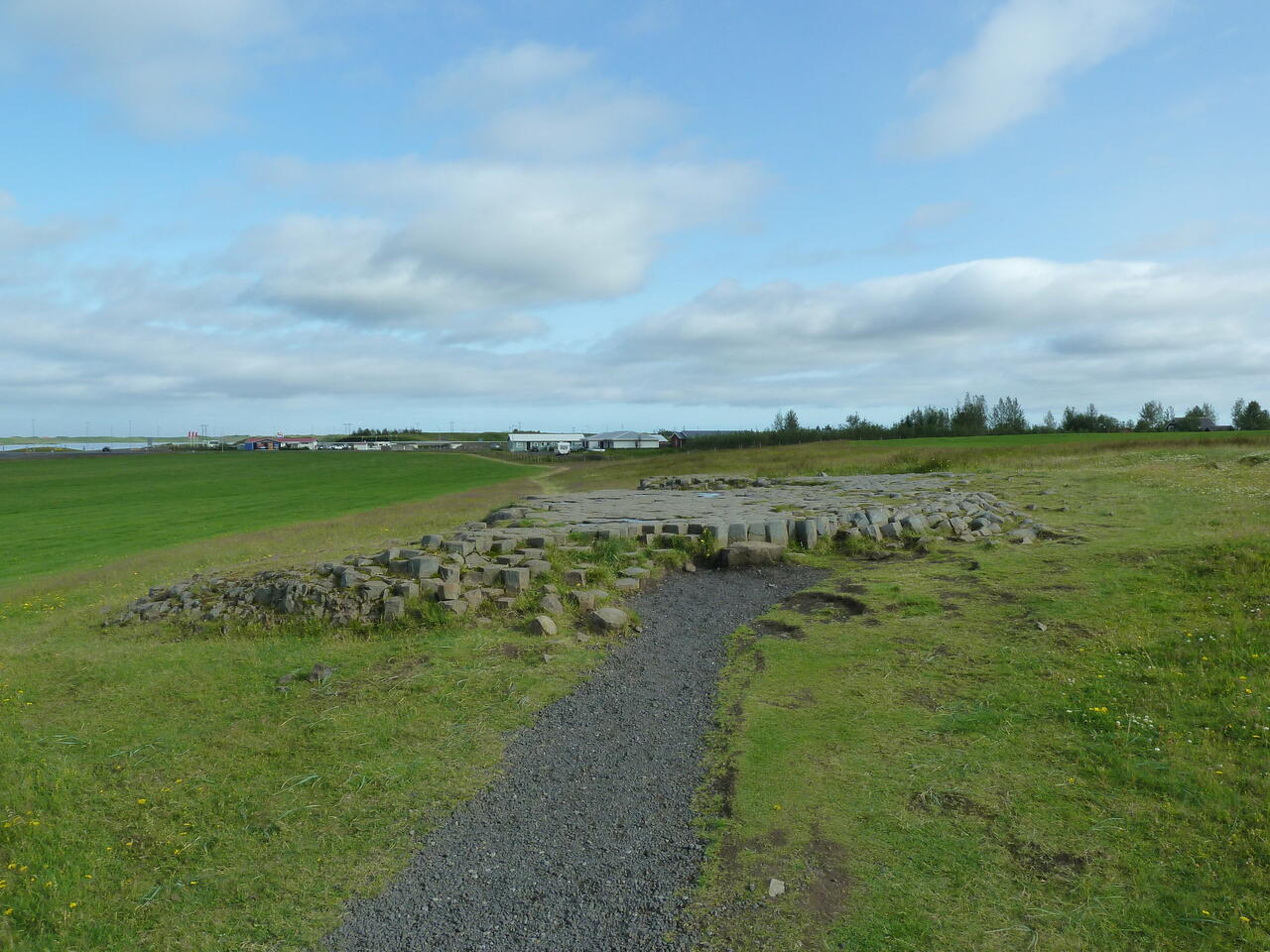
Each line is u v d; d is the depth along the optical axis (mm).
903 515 15938
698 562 13742
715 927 4738
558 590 11227
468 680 8586
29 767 7094
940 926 4641
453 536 15016
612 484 44812
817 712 7586
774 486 25422
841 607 10773
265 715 8031
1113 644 8695
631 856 5504
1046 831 5504
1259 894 4738
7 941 4855
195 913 5109
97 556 23188
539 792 6402
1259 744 6441
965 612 10117
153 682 9094
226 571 14078
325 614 10781
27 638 11836
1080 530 14414
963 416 106125
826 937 4598
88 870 5570
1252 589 9781
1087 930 4559
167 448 164625
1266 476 20312
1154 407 99062
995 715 7270
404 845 5742
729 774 6480
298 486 55156
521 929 4820
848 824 5695
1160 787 5930
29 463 93750
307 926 4938
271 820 6117
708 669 8930
